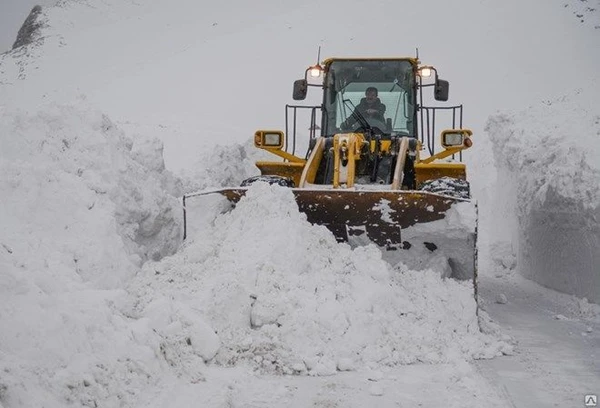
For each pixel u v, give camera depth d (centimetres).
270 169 1060
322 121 1124
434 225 845
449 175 980
